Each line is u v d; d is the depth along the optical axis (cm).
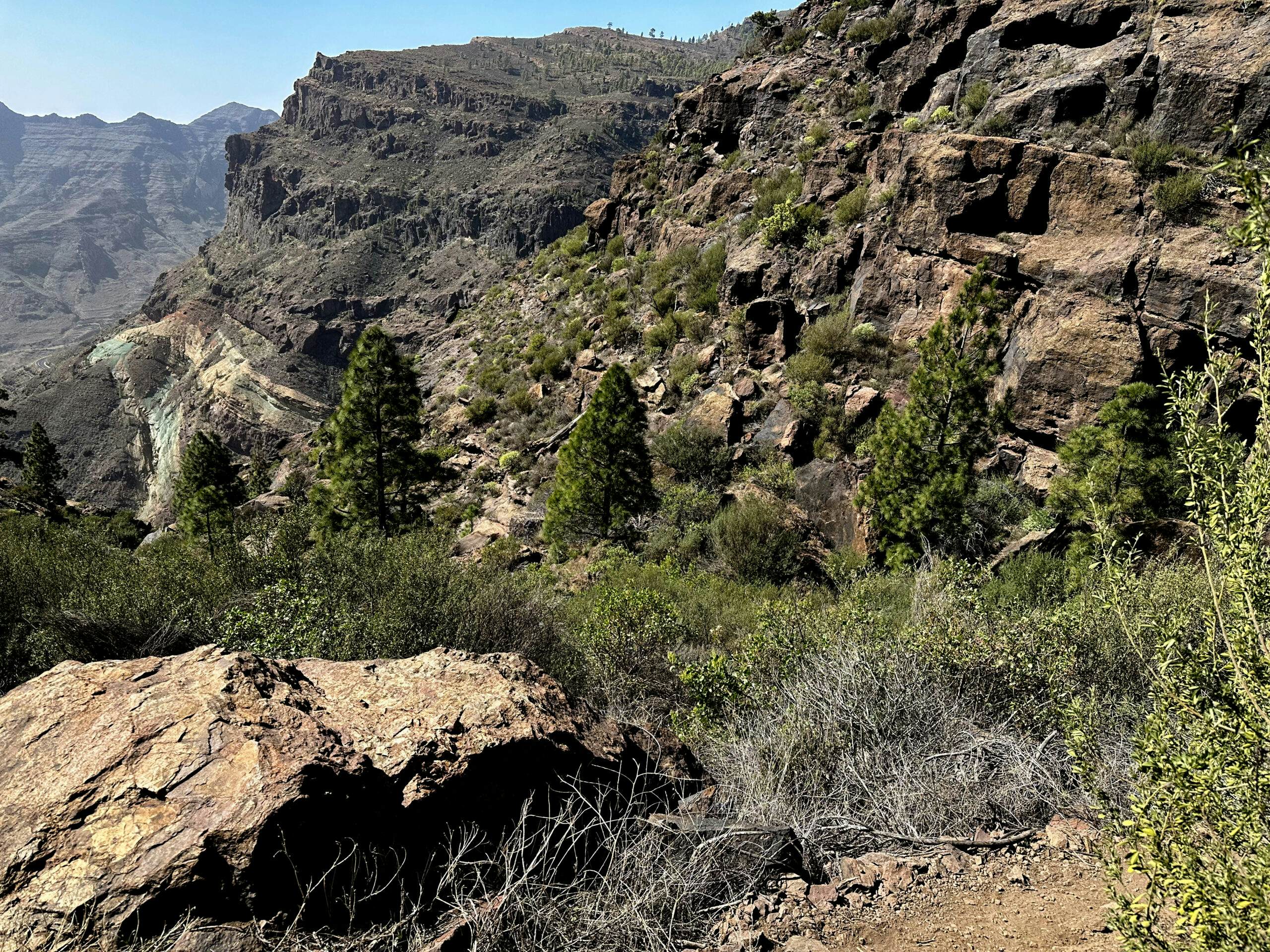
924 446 1440
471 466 3072
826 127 3006
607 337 3197
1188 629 283
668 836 300
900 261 2108
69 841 227
